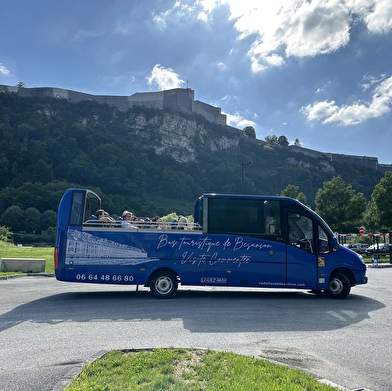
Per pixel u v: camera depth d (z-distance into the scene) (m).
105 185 119.81
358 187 136.12
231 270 11.60
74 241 11.32
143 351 6.00
